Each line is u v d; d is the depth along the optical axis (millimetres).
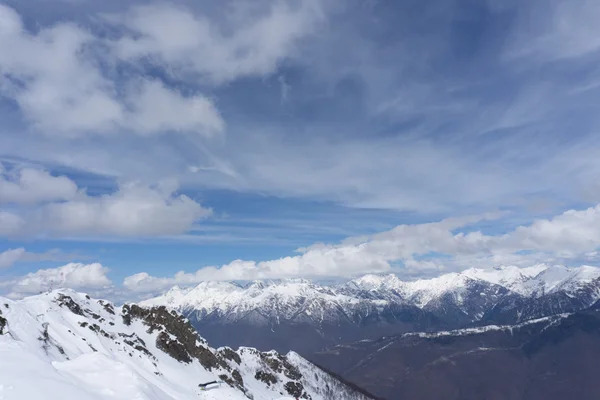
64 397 50375
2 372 51281
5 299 109000
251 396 198375
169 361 167000
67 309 147125
